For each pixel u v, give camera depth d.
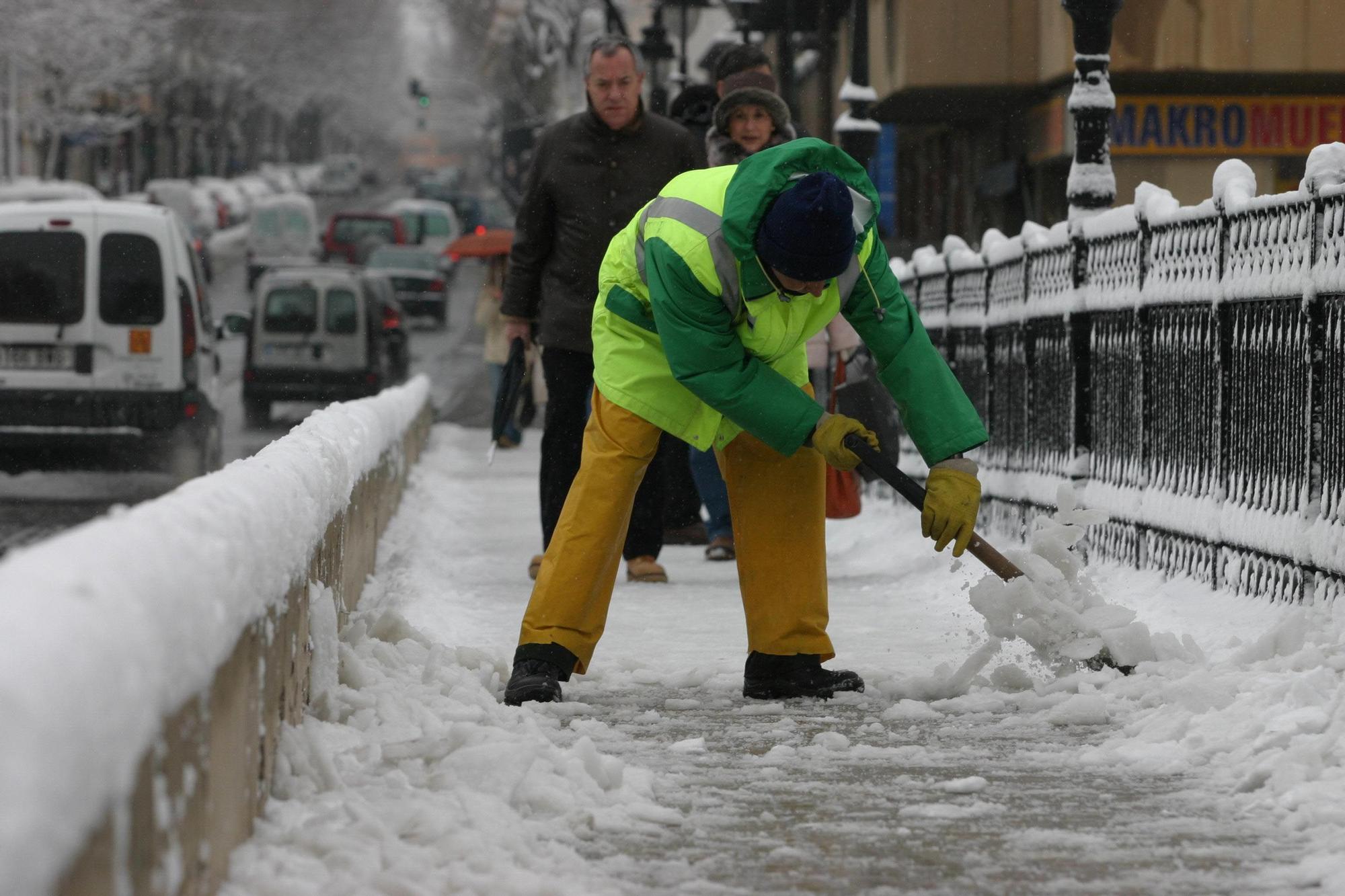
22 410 45.69
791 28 64.12
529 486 48.06
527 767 12.69
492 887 10.22
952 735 15.48
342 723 14.53
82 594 6.63
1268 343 21.03
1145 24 69.56
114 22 191.50
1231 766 13.74
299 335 79.50
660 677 18.42
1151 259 24.59
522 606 24.94
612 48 26.44
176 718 8.23
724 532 31.05
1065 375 27.67
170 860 8.08
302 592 13.62
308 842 10.60
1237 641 18.61
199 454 46.75
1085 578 17.62
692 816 12.60
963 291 33.94
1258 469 21.27
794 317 16.03
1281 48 69.75
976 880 11.03
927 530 16.38
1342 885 10.70
